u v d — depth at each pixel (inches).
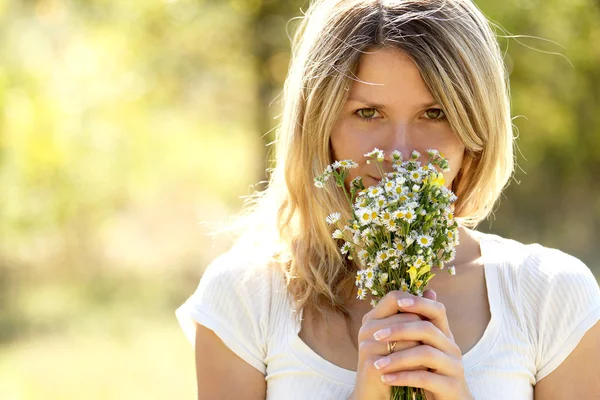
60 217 550.6
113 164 577.3
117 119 566.6
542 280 87.5
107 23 535.8
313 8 100.1
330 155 87.5
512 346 85.0
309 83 86.7
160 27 533.3
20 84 503.2
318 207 87.4
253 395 88.0
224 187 676.7
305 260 89.0
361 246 78.2
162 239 666.8
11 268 580.4
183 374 357.4
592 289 87.0
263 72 526.6
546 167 554.9
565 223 556.7
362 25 83.0
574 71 480.7
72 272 604.7
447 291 88.1
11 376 359.9
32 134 511.2
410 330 75.1
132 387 339.9
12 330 464.8
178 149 633.6
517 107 476.1
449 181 85.7
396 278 77.2
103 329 454.9
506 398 83.0
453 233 76.0
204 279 93.5
